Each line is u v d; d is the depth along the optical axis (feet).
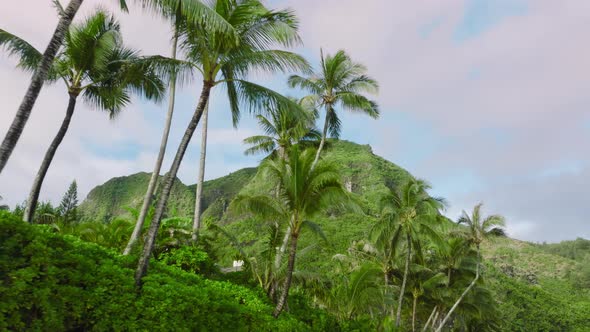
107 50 49.55
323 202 51.39
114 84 51.90
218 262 65.00
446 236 111.55
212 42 39.24
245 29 40.47
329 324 63.31
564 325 312.71
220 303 41.37
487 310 132.77
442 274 104.47
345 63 83.87
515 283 359.25
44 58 31.42
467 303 120.06
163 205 38.65
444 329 150.61
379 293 80.02
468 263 118.01
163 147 56.59
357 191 519.60
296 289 72.95
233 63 41.32
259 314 46.16
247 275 61.72
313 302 82.99
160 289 35.53
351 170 558.56
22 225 30.04
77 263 32.37
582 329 310.86
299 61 42.50
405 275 92.02
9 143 29.22
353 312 81.51
